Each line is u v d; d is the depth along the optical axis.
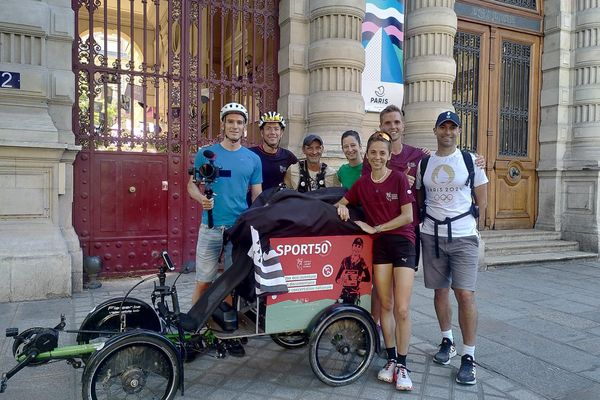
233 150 3.99
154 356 3.02
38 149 5.44
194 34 7.00
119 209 6.57
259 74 7.42
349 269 3.56
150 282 6.40
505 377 3.81
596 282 7.29
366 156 3.87
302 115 7.18
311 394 3.42
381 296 3.63
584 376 3.86
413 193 4.00
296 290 3.41
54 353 2.92
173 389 3.06
